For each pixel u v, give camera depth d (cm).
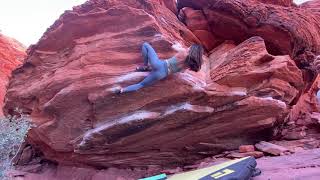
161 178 580
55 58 777
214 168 544
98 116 736
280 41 803
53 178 880
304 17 859
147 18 712
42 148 909
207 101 707
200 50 633
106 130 727
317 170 544
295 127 850
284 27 789
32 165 956
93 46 727
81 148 776
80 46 736
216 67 733
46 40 776
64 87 736
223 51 809
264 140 812
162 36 695
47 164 966
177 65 653
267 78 721
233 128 757
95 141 755
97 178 819
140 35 712
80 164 860
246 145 767
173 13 891
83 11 748
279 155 695
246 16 807
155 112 712
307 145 754
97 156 812
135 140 763
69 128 777
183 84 682
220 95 702
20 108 839
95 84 707
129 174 817
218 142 782
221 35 852
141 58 711
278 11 827
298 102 917
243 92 708
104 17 731
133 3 752
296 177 522
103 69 711
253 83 723
